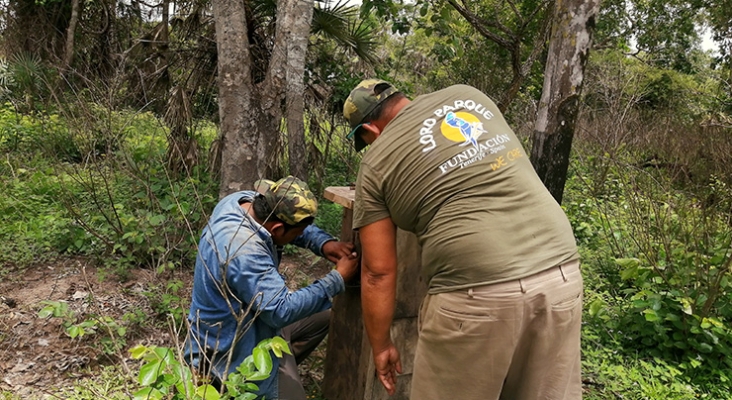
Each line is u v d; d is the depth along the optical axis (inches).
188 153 211.3
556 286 75.5
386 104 84.5
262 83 175.5
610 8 362.0
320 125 233.1
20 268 166.2
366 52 245.1
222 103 171.0
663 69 458.9
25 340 128.9
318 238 104.1
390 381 89.0
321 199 227.1
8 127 275.0
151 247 160.4
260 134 175.2
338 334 109.0
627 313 146.4
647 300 135.9
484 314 73.4
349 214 102.9
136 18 409.1
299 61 164.4
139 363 122.5
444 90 82.1
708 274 134.6
